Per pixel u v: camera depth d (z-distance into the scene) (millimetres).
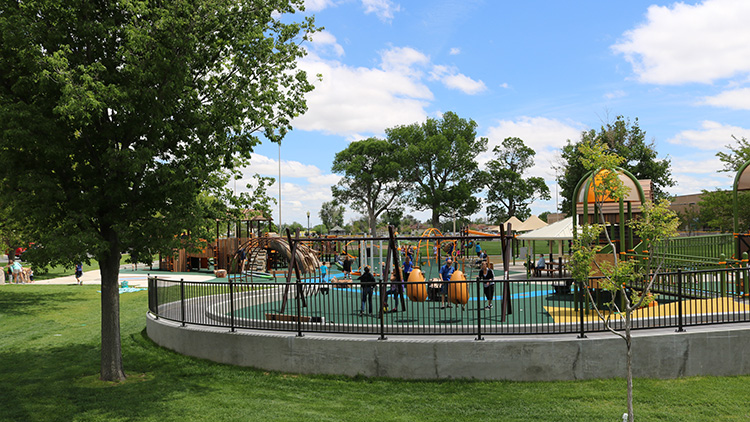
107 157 9719
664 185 39625
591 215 19188
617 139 39281
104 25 9648
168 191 10414
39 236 10375
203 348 12211
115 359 11031
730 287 14430
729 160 26859
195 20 10203
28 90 9516
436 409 8547
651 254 7133
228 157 11688
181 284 13430
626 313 6906
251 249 33031
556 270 28203
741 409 8188
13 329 17266
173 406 9047
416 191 80500
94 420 8422
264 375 10875
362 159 81625
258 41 11609
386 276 14648
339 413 8516
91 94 8445
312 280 26812
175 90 9945
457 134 78875
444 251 36531
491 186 82188
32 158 9789
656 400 8609
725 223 27188
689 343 9906
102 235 10883
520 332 10227
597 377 9773
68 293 26516
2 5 9156
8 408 9070
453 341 10031
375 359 10344
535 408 8391
